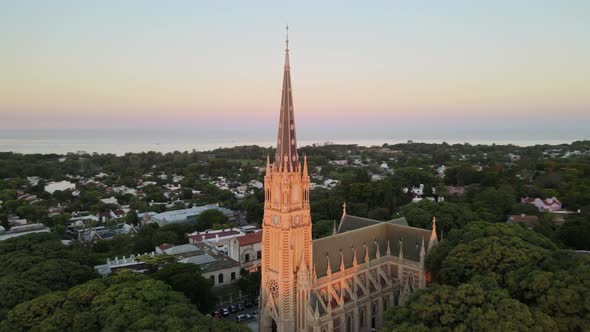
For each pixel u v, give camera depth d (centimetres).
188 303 10325
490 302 8681
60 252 14538
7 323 9212
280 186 10462
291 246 10488
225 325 9162
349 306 11431
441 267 11494
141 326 8512
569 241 16500
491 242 11125
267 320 11150
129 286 10400
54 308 9612
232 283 16650
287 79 10456
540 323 8156
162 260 16138
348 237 12581
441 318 8681
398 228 13838
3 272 12506
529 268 9912
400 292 12950
